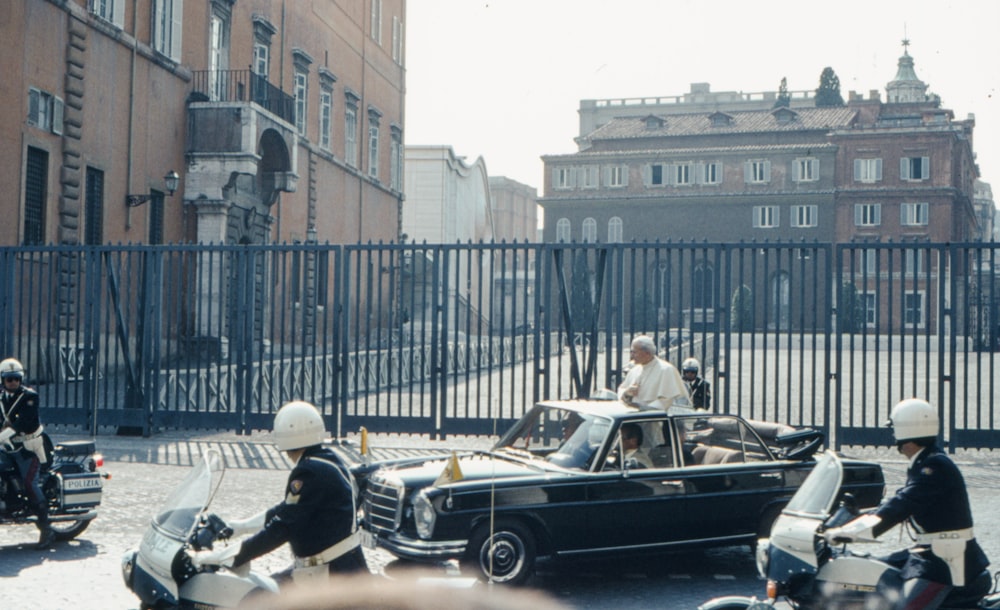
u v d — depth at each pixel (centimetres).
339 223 4638
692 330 1513
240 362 1702
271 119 3359
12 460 959
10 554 952
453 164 6494
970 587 547
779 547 596
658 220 8775
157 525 573
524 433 936
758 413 2231
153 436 1736
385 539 830
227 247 1694
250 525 551
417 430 1630
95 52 2702
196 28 3266
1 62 2317
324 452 548
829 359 1532
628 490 862
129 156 2866
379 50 5297
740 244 1518
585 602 820
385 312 4884
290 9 4044
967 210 9156
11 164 2358
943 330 1523
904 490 554
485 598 534
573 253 1573
